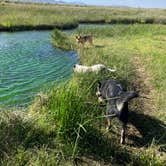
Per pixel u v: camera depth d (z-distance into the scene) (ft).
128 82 37.09
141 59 55.42
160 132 26.71
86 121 21.52
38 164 18.67
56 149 20.89
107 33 89.71
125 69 43.75
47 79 42.24
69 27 111.14
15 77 42.57
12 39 77.20
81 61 53.36
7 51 60.70
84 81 32.60
